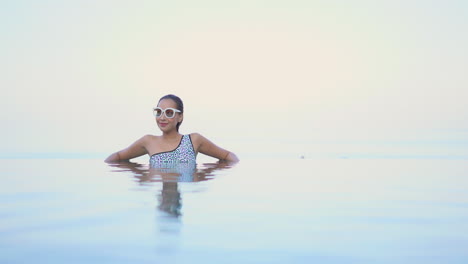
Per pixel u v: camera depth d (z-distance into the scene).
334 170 5.17
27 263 1.85
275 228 2.40
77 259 1.90
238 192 3.52
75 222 2.47
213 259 1.91
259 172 4.93
